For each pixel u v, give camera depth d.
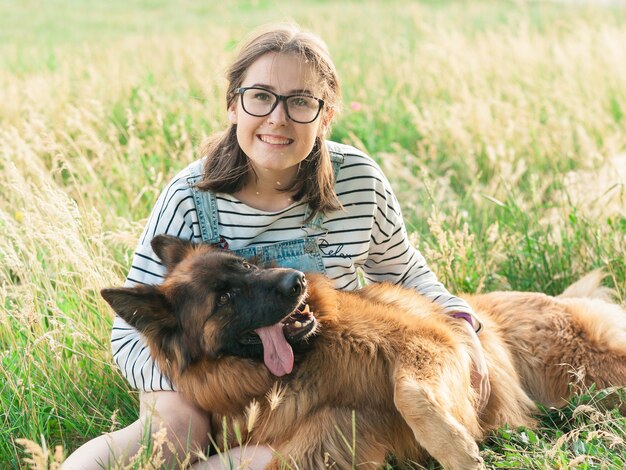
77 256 4.45
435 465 3.50
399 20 16.73
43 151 6.70
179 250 3.47
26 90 8.39
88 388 4.07
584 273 5.14
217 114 6.78
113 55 11.55
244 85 3.38
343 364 3.38
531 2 20.45
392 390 3.40
